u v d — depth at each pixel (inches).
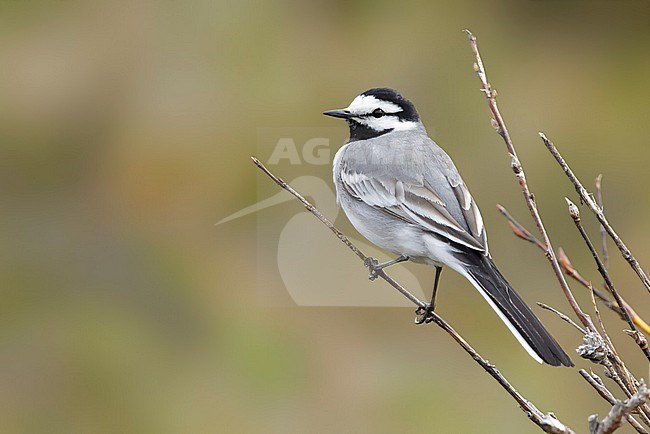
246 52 593.6
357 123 377.1
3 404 497.0
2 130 576.4
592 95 593.9
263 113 573.6
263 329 500.4
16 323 525.7
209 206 544.4
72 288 539.2
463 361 494.3
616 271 522.9
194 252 536.7
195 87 584.1
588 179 559.5
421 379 486.6
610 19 621.3
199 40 598.9
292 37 599.5
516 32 617.6
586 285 238.2
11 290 535.8
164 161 559.5
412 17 607.5
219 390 491.8
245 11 606.2
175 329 517.0
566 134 573.0
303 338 499.2
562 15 622.2
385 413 478.0
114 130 577.6
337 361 490.3
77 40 599.5
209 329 512.7
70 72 589.3
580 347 221.9
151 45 597.9
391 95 374.0
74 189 566.9
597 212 228.7
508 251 532.4
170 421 485.1
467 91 582.2
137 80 588.1
